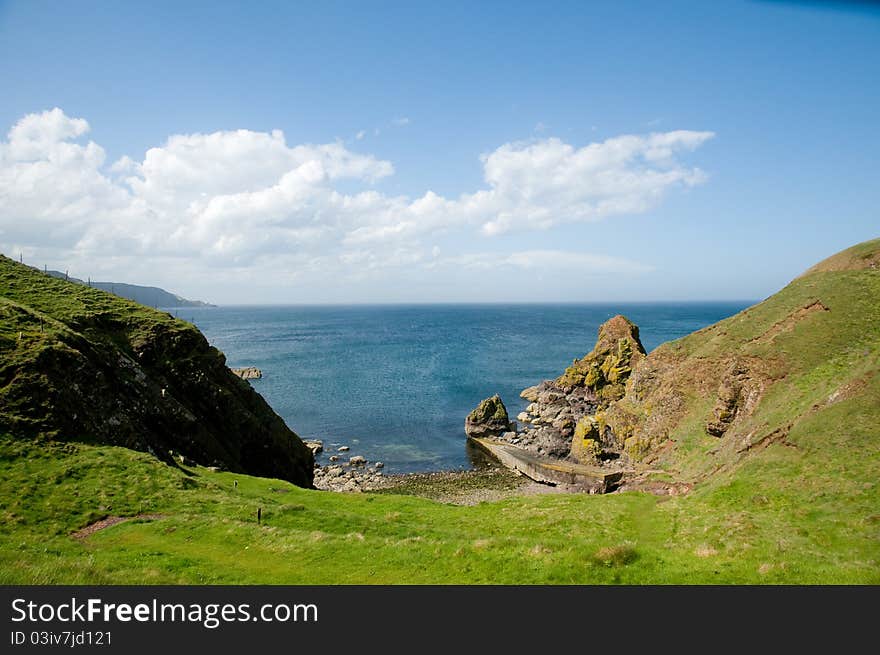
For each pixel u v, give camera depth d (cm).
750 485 4441
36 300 6106
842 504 3566
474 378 15062
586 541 3366
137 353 6044
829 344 6281
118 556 2342
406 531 3272
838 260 8056
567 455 8188
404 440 9512
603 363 11544
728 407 6681
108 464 3759
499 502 4978
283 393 13075
